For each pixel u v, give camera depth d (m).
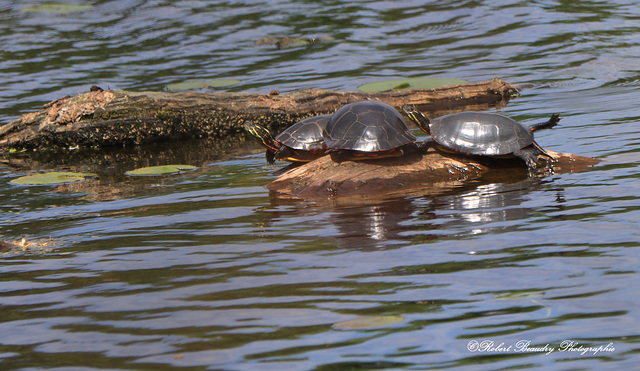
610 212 13.65
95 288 11.38
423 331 9.02
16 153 27.38
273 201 16.94
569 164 18.30
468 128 18.52
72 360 8.80
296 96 29.34
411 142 18.06
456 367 8.12
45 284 11.73
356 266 11.59
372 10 50.78
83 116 27.25
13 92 34.38
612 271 10.60
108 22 51.00
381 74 35.38
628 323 8.93
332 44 42.56
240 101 28.92
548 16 45.12
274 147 21.56
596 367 8.00
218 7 53.78
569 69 34.06
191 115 28.25
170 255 12.91
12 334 9.71
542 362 8.16
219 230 14.49
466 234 12.98
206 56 41.16
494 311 9.51
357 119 18.45
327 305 10.01
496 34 42.47
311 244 13.02
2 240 14.62
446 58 38.22
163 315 10.04
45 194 19.53
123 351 8.95
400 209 15.28
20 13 54.97
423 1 52.16
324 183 17.70
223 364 8.43
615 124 22.78
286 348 8.76
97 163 24.45
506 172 18.31
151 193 18.81
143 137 27.97
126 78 36.53
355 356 8.47
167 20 50.78
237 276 11.48
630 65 33.56
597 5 47.19
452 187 17.11
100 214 16.69
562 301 9.69
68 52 43.25
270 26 47.81
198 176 20.94
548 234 12.59
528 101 28.78
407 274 11.05
